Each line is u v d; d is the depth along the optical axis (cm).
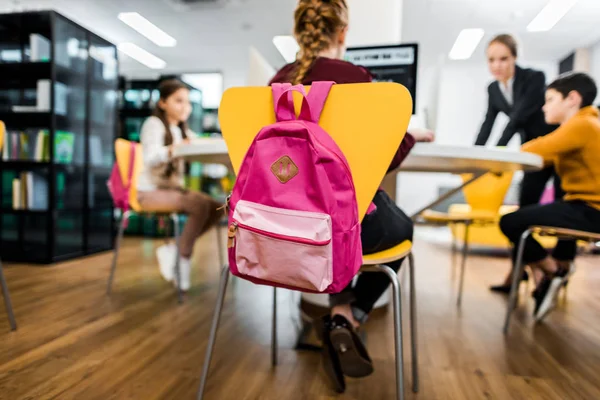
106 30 584
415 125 174
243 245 69
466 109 729
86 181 325
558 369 128
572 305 209
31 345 139
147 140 217
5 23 304
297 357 133
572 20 538
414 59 175
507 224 172
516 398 109
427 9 512
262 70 166
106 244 354
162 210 205
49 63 292
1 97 315
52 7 507
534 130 238
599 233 150
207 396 106
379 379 119
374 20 231
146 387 110
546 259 169
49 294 207
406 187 741
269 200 68
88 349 136
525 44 625
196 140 197
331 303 105
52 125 290
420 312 191
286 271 67
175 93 226
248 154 72
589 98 174
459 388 114
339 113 76
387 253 88
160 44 639
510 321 178
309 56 103
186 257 212
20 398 103
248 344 144
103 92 348
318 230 65
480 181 274
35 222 298
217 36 605
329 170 66
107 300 198
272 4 496
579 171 158
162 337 149
